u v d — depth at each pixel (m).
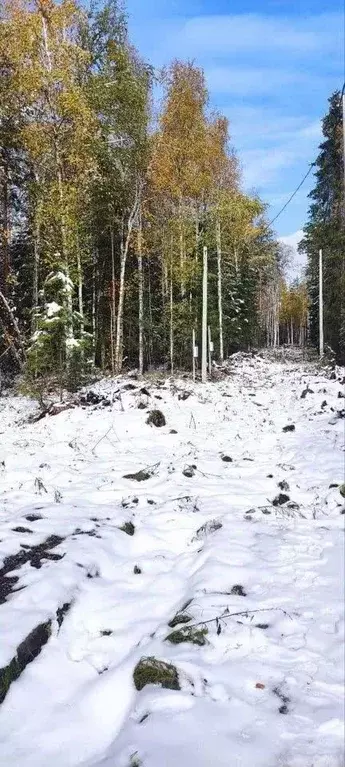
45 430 12.01
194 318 26.19
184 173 23.38
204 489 7.57
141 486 7.86
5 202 18.11
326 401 13.76
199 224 27.95
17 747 3.05
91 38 18.06
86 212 19.00
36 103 16.42
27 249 21.38
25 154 17.75
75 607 4.50
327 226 32.81
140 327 22.88
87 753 3.01
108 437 11.29
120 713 3.31
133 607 4.56
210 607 4.25
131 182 20.95
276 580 4.71
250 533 5.80
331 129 30.36
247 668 3.53
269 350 46.22
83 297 25.39
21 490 7.66
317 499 6.98
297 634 3.90
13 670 3.59
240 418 13.09
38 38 15.70
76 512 6.52
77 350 15.37
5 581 4.76
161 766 2.70
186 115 23.06
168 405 14.45
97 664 3.85
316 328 44.25
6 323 18.80
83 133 16.50
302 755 2.78
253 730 2.97
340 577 4.70
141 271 22.62
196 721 3.03
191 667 3.49
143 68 20.23
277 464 8.80
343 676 3.46
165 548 5.78
